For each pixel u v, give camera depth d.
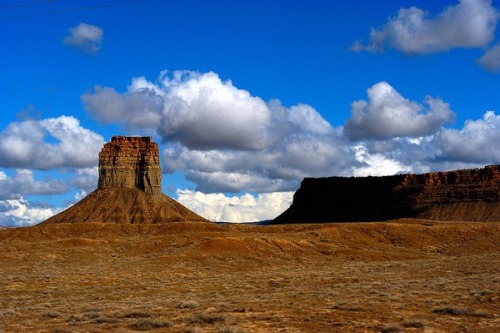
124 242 113.56
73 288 66.44
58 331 33.31
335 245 118.62
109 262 93.44
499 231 136.38
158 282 71.69
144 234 159.38
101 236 155.25
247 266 91.94
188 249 101.00
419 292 51.25
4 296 60.69
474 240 130.50
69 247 108.25
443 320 36.69
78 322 37.69
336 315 38.62
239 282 69.75
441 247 126.00
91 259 96.81
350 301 45.78
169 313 41.47
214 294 57.25
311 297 49.88
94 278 74.69
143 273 80.75
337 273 79.31
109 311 42.97
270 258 100.31
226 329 31.97
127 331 33.44
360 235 130.88
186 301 46.91
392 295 48.94
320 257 105.44
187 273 82.00
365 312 39.94
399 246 126.25
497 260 91.12
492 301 44.41
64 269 84.62
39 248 106.81
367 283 63.19
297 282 68.19
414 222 165.88
